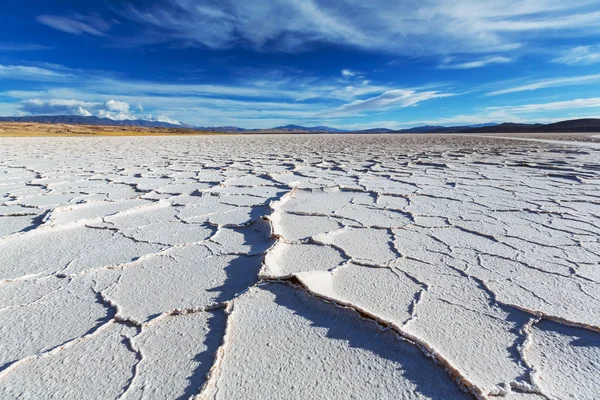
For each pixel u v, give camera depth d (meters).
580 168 4.52
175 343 0.98
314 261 1.57
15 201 2.77
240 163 5.85
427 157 6.54
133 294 1.27
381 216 2.37
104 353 0.93
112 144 11.87
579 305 1.16
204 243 1.84
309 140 16.25
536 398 0.77
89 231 2.05
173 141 14.93
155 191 3.26
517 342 0.97
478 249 1.70
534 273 1.42
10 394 0.79
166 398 0.78
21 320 1.10
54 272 1.46
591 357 0.91
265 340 0.98
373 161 5.99
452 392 0.79
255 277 1.40
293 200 2.94
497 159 5.91
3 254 1.66
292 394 0.79
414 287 1.31
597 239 1.82
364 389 0.80
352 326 1.05
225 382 0.82
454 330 1.03
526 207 2.52
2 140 14.19
